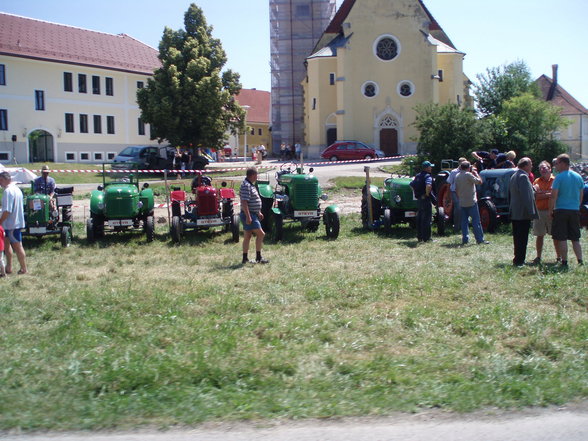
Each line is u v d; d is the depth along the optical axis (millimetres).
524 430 4359
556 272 9047
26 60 41938
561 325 6461
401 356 5699
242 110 37875
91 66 45562
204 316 7031
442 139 26312
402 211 14234
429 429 4375
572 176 9312
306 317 6926
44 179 13406
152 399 4785
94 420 4461
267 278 9180
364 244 12680
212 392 4934
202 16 36969
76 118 45312
